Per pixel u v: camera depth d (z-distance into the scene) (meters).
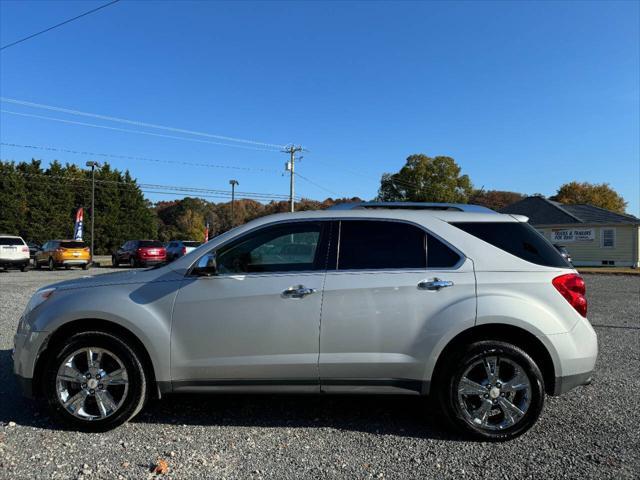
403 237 4.16
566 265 4.14
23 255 24.88
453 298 3.93
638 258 32.34
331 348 3.96
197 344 4.01
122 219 67.19
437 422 4.32
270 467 3.44
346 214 4.27
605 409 4.57
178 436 3.97
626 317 10.15
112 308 4.00
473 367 3.90
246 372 3.99
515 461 3.54
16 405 4.64
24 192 57.97
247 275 4.07
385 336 3.94
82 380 4.03
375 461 3.54
